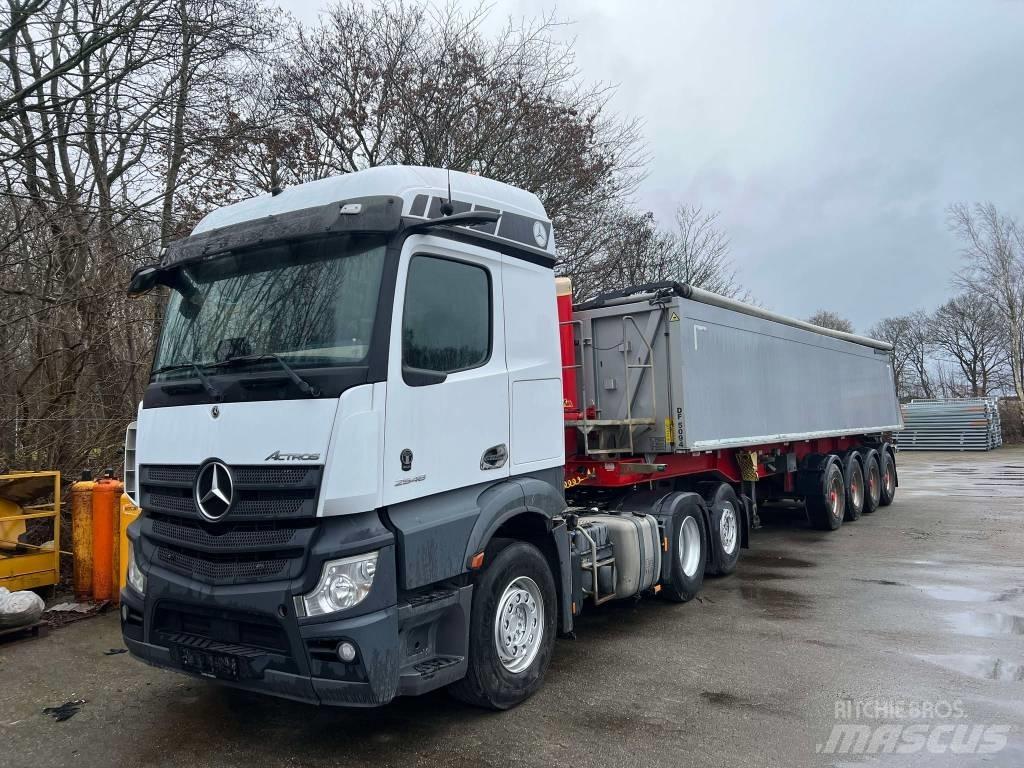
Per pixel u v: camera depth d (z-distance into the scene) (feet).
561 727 14.11
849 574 28.45
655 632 20.67
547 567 16.07
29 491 23.53
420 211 13.64
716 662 18.01
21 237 26.78
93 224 28.48
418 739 13.60
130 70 30.01
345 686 11.39
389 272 12.73
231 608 11.91
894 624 21.29
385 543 11.93
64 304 26.78
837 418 40.40
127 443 17.69
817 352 37.93
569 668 17.58
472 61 50.42
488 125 51.29
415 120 50.21
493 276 15.33
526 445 15.79
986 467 84.99
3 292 25.59
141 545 13.67
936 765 12.46
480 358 14.80
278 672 11.72
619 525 20.83
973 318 221.66
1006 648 18.94
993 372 222.69
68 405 27.73
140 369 29.19
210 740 13.58
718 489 27.71
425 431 13.08
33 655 18.24
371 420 12.01
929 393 249.34
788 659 18.20
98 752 13.11
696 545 24.86
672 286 24.38
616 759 12.75
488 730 13.96
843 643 19.51
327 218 13.10
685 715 14.69
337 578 11.50
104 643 19.17
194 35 31.50
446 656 13.42
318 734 13.84
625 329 25.62
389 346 12.50
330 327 12.67
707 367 26.03
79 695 15.76
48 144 29.48
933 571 28.86
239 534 12.12
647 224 67.77
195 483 12.64
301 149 46.29
